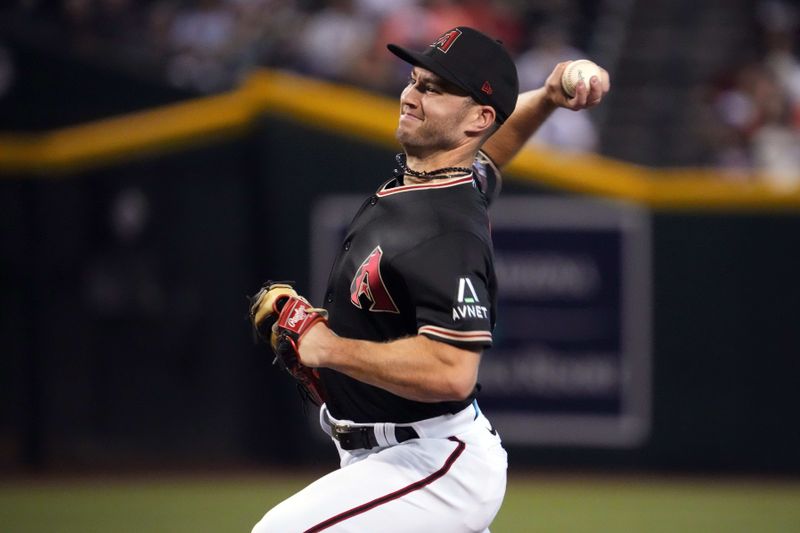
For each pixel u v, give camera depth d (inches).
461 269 408.5
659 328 1299.2
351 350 406.9
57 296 1337.4
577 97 492.7
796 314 1288.1
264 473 1301.7
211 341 1369.3
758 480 1274.6
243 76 1513.3
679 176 1299.2
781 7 1731.1
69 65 1393.9
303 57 1578.5
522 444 1312.7
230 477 1267.2
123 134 1346.0
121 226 1349.7
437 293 405.1
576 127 1503.4
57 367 1337.4
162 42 1528.1
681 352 1298.0
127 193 1349.7
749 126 1536.7
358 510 430.0
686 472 1299.2
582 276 1299.2
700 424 1296.8
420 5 1626.5
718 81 1594.5
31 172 1325.0
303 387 462.9
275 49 1587.1
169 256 1363.2
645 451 1301.7
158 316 1360.7
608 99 1617.9
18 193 1325.0
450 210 425.7
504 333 1307.8
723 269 1291.8
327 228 1344.7
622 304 1296.8
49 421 1334.9
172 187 1360.7
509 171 1298.0
